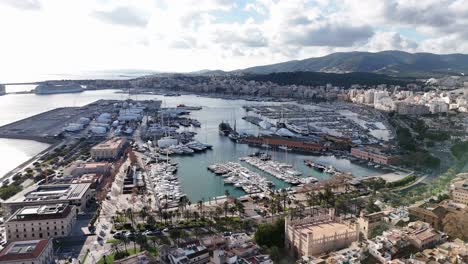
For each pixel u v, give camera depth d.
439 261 192.12
